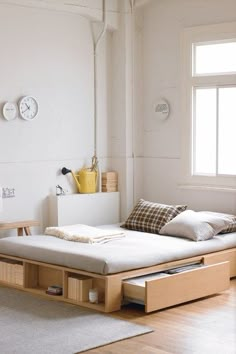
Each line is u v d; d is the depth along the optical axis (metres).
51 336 4.89
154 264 5.85
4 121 7.05
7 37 7.03
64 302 5.81
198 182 7.71
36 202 7.39
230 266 6.66
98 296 5.71
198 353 4.56
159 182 8.08
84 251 5.84
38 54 7.32
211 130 7.65
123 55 8.00
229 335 4.95
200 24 7.58
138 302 5.52
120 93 8.05
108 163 8.16
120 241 6.39
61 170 7.62
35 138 7.34
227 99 7.47
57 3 7.36
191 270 5.80
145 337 4.91
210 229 6.62
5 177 7.09
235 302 5.86
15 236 7.16
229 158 7.52
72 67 7.68
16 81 7.14
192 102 7.72
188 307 5.69
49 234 6.74
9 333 4.96
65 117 7.64
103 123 8.08
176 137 7.88
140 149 8.20
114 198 8.04
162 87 7.97
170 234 6.76
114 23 7.96
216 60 7.56
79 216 7.65
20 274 6.29
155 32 8.01
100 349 4.66
